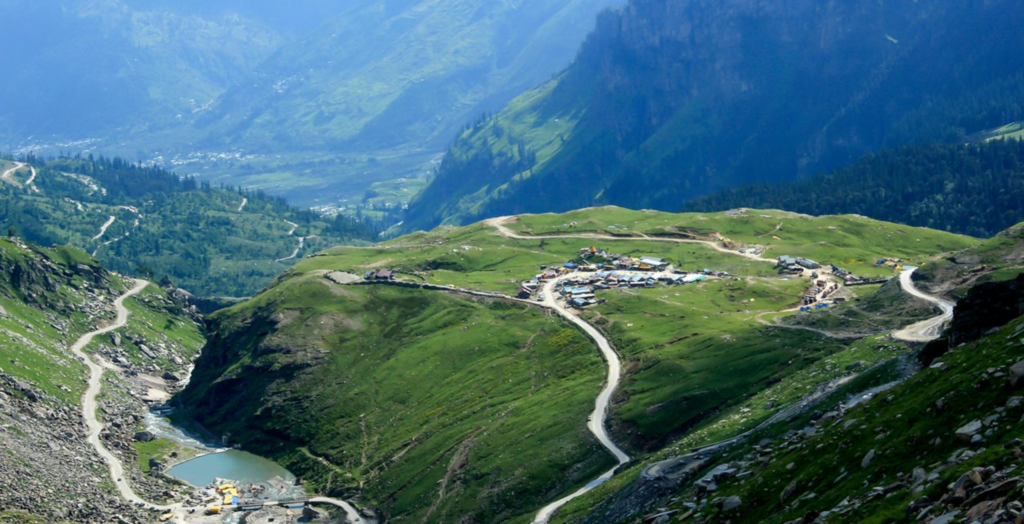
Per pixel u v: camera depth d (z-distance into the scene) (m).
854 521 94.56
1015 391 99.31
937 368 118.81
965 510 80.81
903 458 104.44
